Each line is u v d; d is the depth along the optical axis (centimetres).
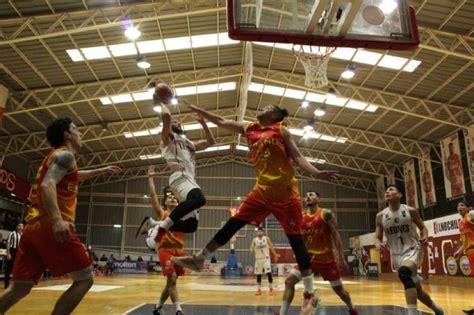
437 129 2077
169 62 1689
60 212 306
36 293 963
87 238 2891
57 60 1490
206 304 766
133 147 2591
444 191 2184
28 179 2444
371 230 2989
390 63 1580
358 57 1570
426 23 1317
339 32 474
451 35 1342
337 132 2367
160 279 1845
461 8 1230
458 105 1816
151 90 1797
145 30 1445
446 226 1756
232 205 3023
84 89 1748
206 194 3038
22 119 1920
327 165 2889
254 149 357
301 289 1220
